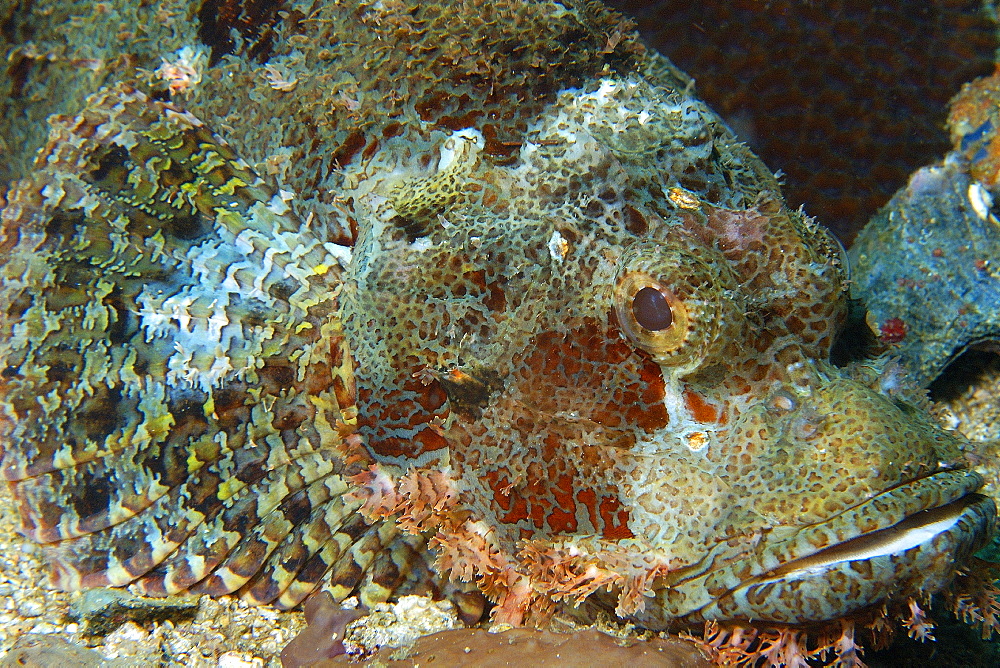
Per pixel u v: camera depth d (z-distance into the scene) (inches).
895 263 11.4
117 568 9.0
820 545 7.3
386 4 9.2
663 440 7.7
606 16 9.9
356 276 8.8
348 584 9.1
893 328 11.3
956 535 7.3
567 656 7.7
